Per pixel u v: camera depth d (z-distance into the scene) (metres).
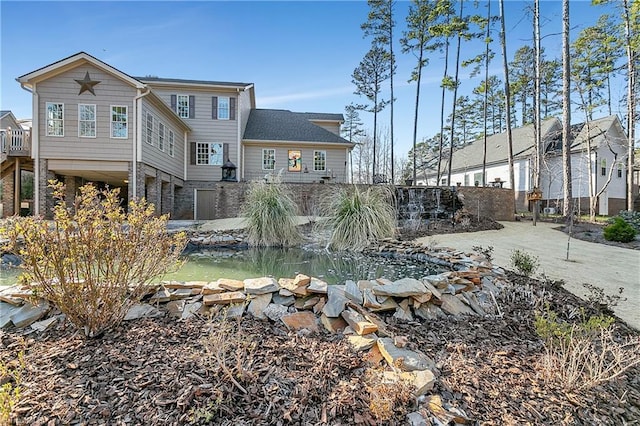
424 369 2.00
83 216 2.28
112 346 2.11
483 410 1.74
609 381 2.08
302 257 5.88
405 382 1.82
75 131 10.18
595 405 1.87
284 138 16.30
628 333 2.88
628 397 1.98
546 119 20.92
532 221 12.06
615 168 18.12
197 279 3.97
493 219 12.30
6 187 13.20
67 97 10.12
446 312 3.04
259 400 1.69
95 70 10.20
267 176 9.21
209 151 15.16
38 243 2.17
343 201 7.22
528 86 19.42
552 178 18.34
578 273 5.04
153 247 2.65
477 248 5.38
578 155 17.86
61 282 2.18
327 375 1.91
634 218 10.45
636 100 15.10
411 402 1.73
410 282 3.15
